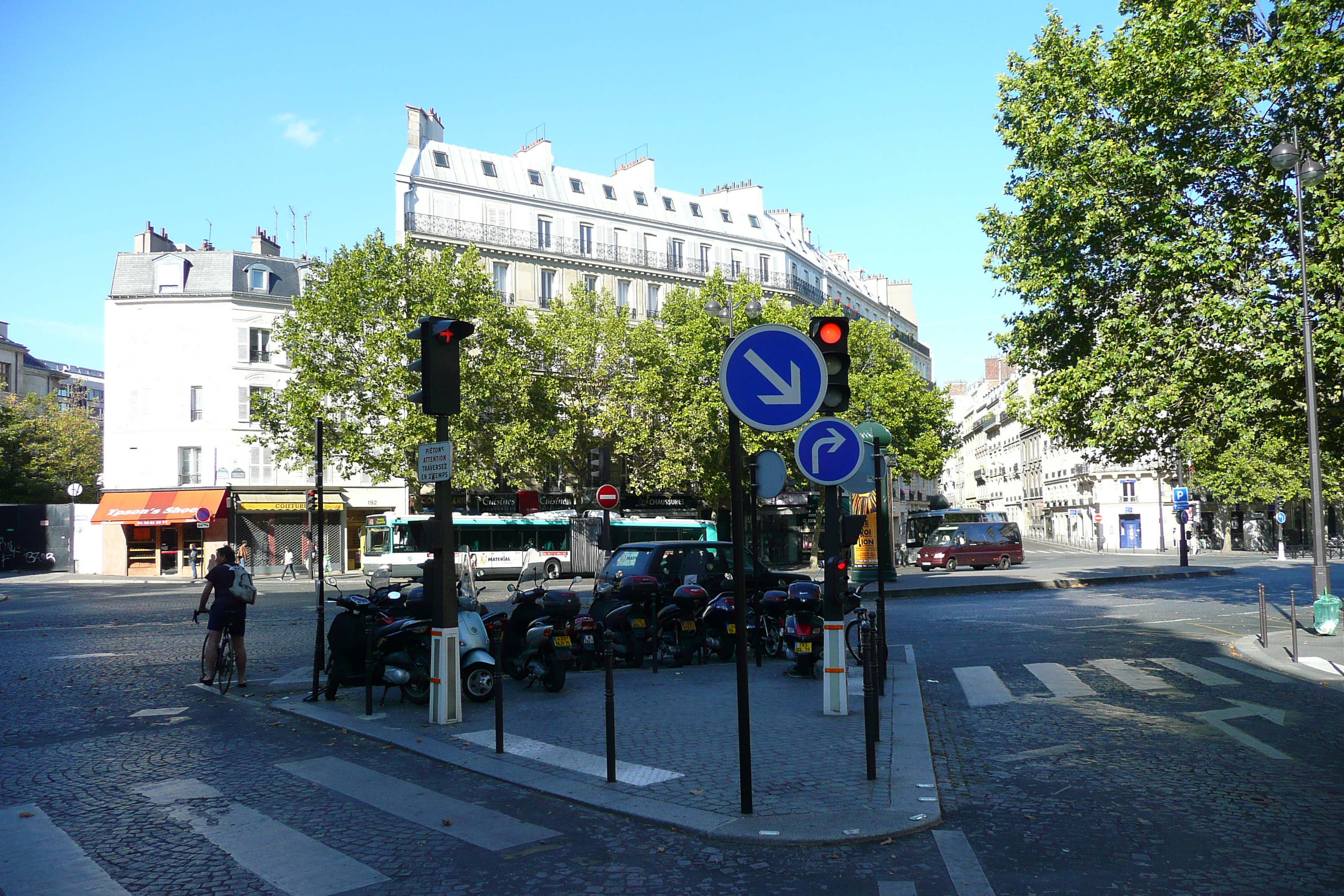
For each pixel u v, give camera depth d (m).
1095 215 18.89
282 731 8.73
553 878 4.83
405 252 37.09
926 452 52.22
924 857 5.08
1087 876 4.79
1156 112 18.50
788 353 5.93
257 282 45.31
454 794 6.43
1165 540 69.44
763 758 7.12
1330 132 17.70
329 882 4.81
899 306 93.94
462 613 10.17
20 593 32.88
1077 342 21.02
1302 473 51.00
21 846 5.43
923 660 13.23
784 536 53.00
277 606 25.20
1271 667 12.17
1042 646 14.63
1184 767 7.05
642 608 12.65
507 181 51.53
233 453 43.62
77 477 60.22
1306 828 5.54
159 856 5.23
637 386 40.62
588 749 7.51
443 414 9.03
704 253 58.56
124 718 9.48
